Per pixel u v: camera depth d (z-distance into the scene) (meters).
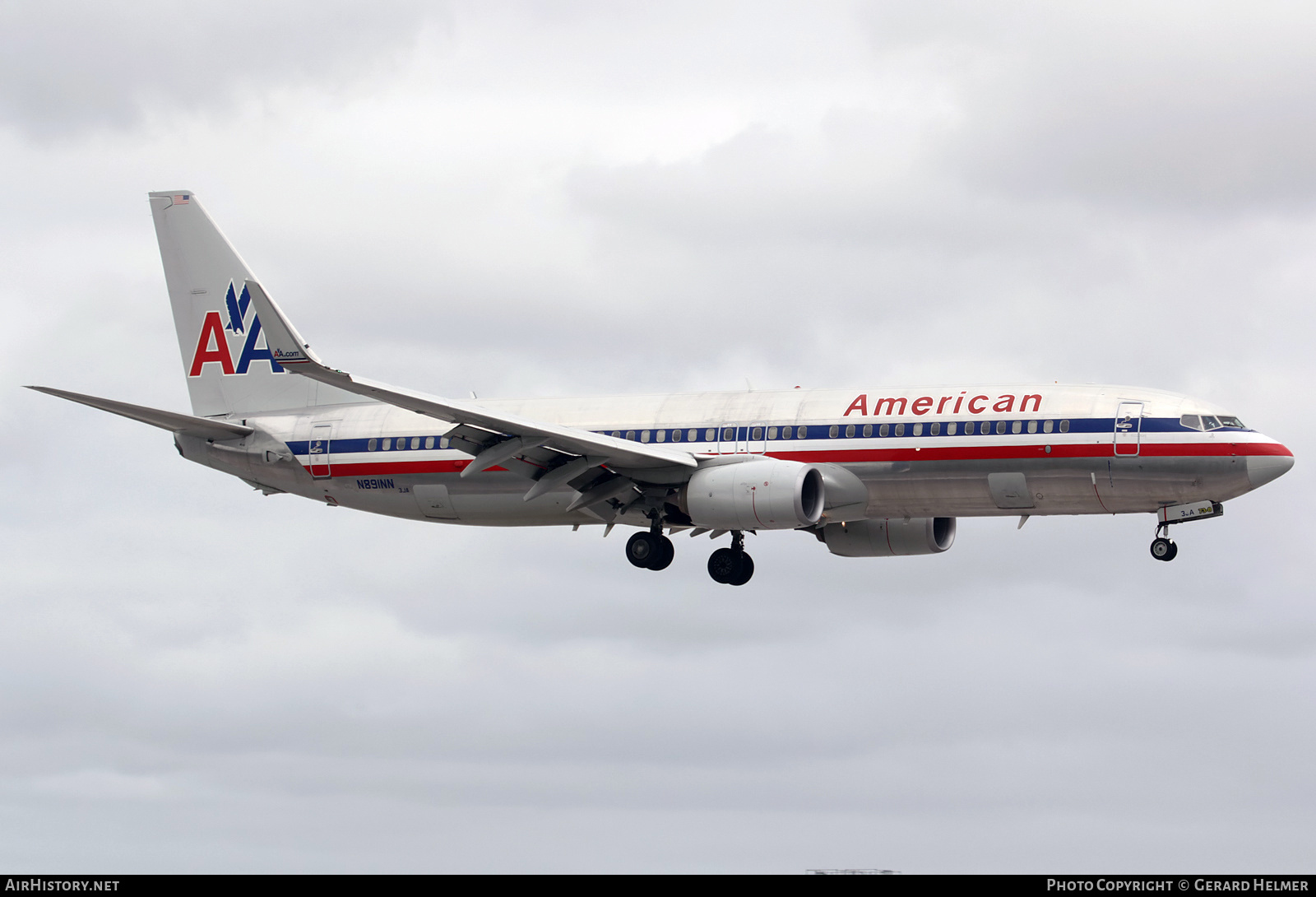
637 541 114.25
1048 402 104.81
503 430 105.62
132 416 120.12
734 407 112.81
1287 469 101.00
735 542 120.12
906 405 108.00
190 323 129.50
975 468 105.12
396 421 121.75
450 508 120.00
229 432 124.56
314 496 125.19
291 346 99.19
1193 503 103.31
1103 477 103.00
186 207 130.00
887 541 122.75
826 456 108.38
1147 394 104.06
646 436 113.31
